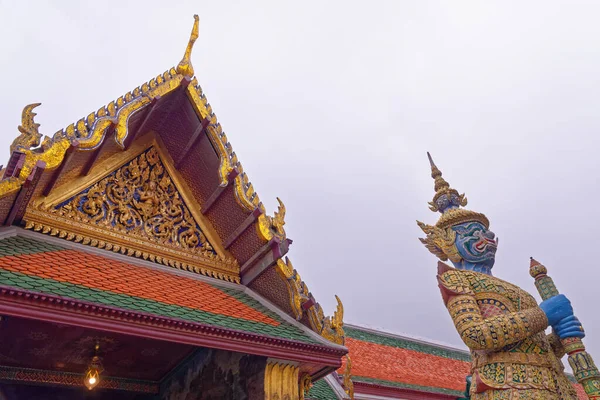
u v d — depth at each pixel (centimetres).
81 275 612
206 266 815
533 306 722
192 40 839
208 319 630
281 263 756
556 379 666
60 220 698
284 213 809
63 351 745
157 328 553
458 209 841
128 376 861
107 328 521
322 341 693
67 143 625
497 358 677
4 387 761
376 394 1550
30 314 480
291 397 654
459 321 683
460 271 747
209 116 812
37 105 614
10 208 616
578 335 676
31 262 591
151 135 856
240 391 689
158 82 775
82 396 837
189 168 862
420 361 2005
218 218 851
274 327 694
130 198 790
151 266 754
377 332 2038
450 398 1750
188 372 828
